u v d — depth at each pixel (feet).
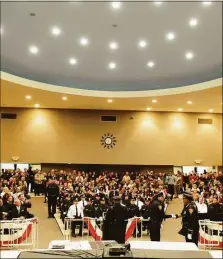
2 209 36.17
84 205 43.34
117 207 28.68
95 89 66.54
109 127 83.35
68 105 77.71
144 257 14.97
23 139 80.89
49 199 52.19
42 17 48.32
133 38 54.13
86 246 17.60
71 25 50.65
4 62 55.16
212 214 34.22
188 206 29.30
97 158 82.43
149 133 83.71
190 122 84.69
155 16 49.06
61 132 82.17
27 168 81.46
